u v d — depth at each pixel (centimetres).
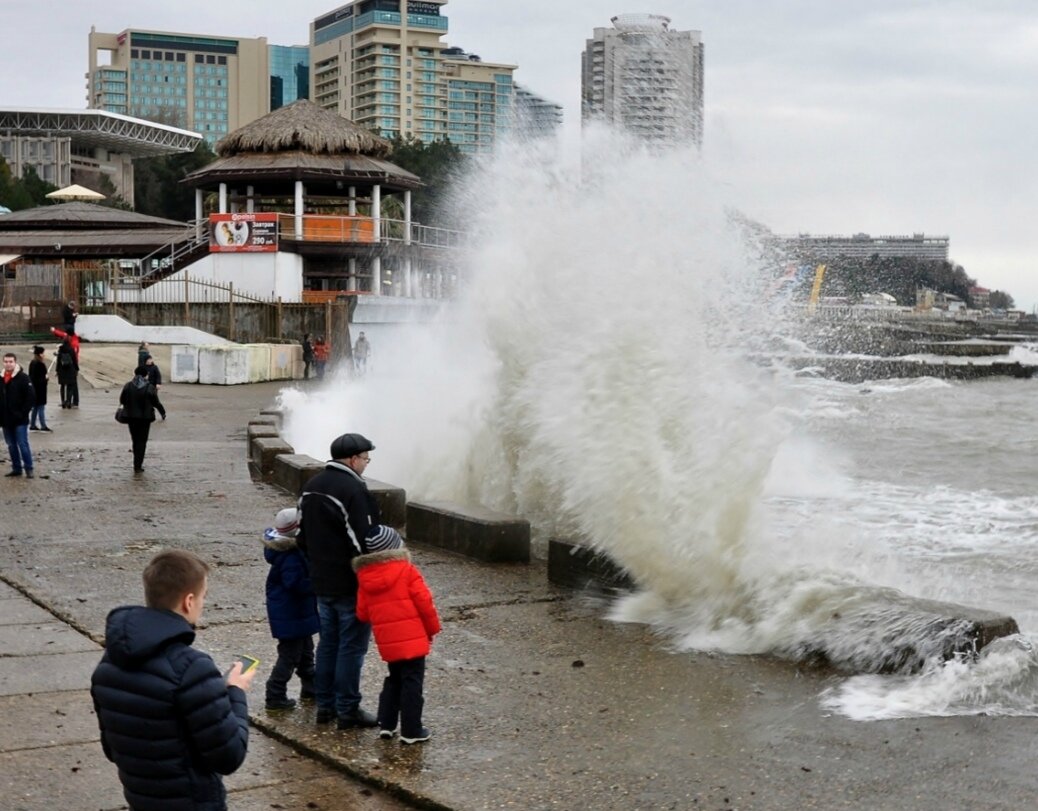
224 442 2269
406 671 632
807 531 1324
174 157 13362
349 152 5619
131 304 4884
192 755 390
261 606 944
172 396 3475
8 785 571
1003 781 565
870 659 769
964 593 1064
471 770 591
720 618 882
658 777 577
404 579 631
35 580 1030
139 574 1059
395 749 622
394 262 5669
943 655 746
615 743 628
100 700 390
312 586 666
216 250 5125
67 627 880
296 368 4412
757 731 645
